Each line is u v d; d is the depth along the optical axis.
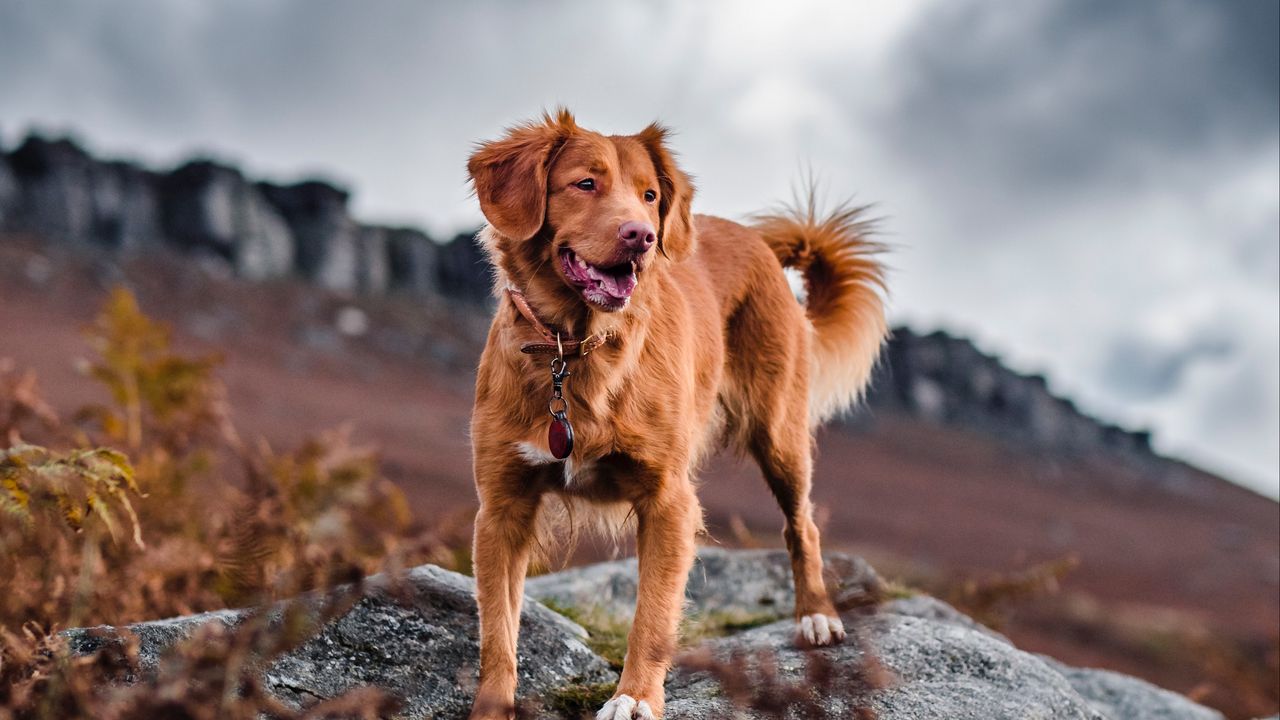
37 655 3.13
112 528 3.64
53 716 2.87
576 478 4.02
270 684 3.46
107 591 4.54
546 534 4.23
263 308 91.56
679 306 4.36
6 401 5.55
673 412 4.07
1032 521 88.81
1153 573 67.44
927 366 134.62
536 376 3.91
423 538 5.41
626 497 4.08
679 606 3.89
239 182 101.12
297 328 89.56
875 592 4.76
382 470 36.97
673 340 4.20
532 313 3.94
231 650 2.91
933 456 111.75
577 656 4.22
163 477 5.88
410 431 64.00
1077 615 25.80
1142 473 133.62
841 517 70.56
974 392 137.00
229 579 4.70
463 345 102.62
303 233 106.19
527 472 3.94
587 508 4.30
